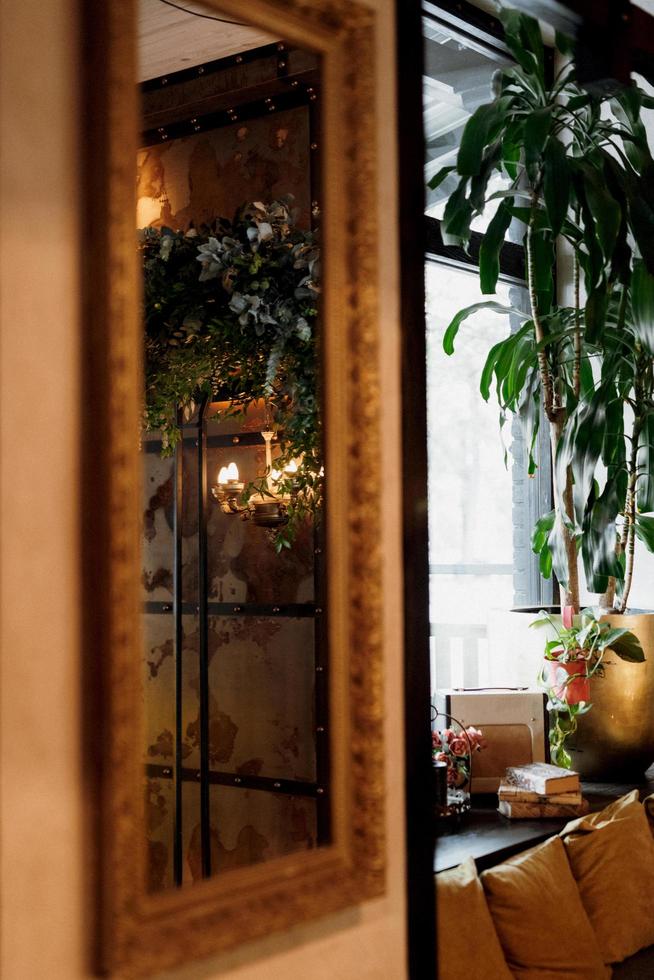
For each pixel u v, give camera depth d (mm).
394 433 1831
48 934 1267
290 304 2984
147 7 2898
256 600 3203
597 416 3318
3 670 1244
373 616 1695
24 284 1276
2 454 1254
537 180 3381
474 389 5027
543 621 3494
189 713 3303
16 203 1271
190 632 3318
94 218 1318
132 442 1322
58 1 1317
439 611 4977
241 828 3188
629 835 2857
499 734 3273
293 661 3131
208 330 3086
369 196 1717
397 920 1782
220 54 3275
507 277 4258
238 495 3158
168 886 3266
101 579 1306
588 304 3281
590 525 3373
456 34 3922
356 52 1712
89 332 1321
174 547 3338
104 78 1315
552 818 3064
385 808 1689
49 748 1281
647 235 3295
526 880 2570
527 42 3393
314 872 1593
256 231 2979
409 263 1866
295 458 3004
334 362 1727
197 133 3371
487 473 4910
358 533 1703
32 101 1288
